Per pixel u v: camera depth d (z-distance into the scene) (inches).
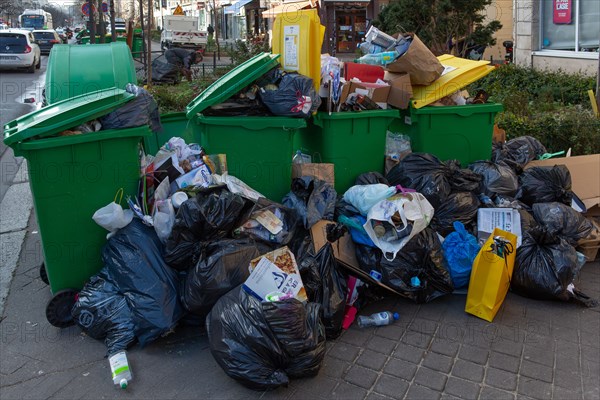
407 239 158.1
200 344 144.3
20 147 144.8
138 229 152.0
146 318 139.3
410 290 160.1
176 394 125.0
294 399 122.5
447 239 170.4
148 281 143.0
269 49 600.4
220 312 127.9
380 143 202.5
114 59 213.8
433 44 497.0
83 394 125.7
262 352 121.3
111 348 139.0
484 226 175.8
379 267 161.5
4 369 135.2
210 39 1213.7
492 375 130.3
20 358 139.6
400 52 208.8
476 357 137.3
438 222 176.7
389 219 157.9
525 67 520.1
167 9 2333.9
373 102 198.5
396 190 168.7
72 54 213.8
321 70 197.3
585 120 288.8
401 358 137.3
